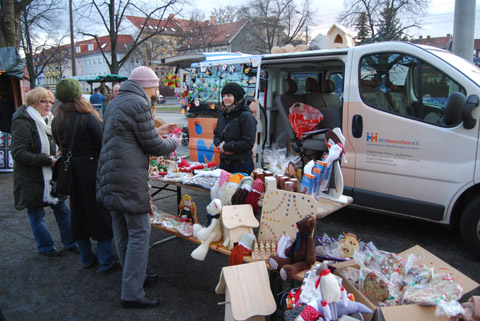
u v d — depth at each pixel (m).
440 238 4.11
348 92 4.20
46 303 2.91
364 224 4.58
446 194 3.58
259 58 4.66
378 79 4.01
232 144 3.61
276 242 2.60
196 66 5.50
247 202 2.80
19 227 4.66
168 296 2.99
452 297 1.94
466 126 3.40
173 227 3.29
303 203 2.50
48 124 3.74
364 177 4.14
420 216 3.78
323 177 2.87
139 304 2.79
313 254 2.24
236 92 3.60
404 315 1.85
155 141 2.63
